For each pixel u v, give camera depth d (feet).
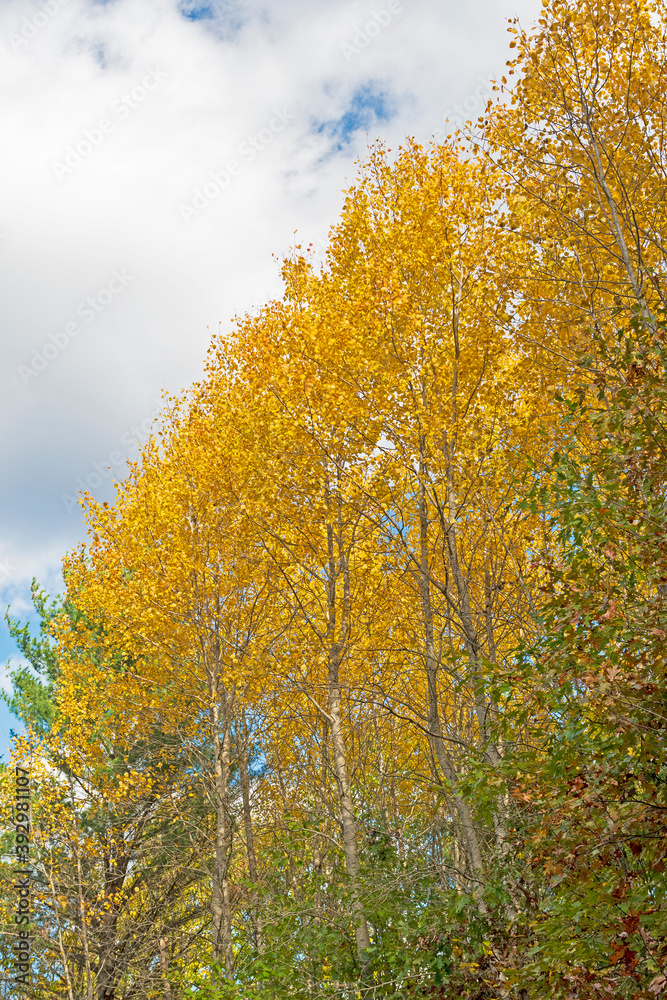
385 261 30.58
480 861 26.05
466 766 21.12
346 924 29.86
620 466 18.24
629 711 15.38
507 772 18.58
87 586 47.01
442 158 29.40
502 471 27.91
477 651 27.30
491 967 22.84
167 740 50.78
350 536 34.96
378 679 36.27
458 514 29.66
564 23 25.54
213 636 43.65
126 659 52.85
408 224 30.45
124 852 48.57
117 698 47.32
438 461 28.76
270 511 34.55
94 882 46.50
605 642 16.37
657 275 23.76
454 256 29.12
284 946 29.35
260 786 48.73
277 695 40.14
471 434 28.40
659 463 17.70
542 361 29.01
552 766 16.38
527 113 26.84
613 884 14.79
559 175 27.37
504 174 27.89
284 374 32.55
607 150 26.81
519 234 28.27
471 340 29.68
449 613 31.14
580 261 28.32
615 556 17.52
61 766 49.85
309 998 28.02
